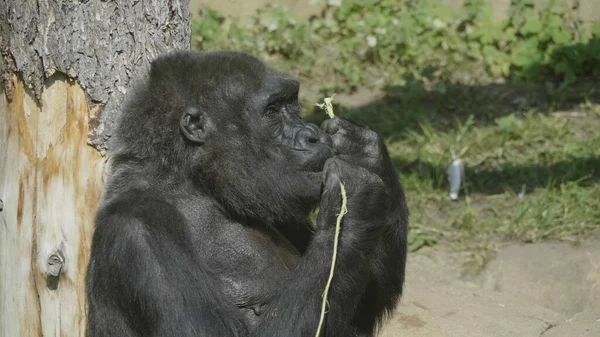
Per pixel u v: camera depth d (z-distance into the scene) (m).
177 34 12.92
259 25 29.02
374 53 27.83
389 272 11.94
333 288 10.20
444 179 21.70
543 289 17.66
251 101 10.69
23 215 12.73
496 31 27.61
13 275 12.87
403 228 12.02
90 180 12.47
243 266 10.98
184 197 10.87
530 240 19.27
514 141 23.17
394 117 24.70
